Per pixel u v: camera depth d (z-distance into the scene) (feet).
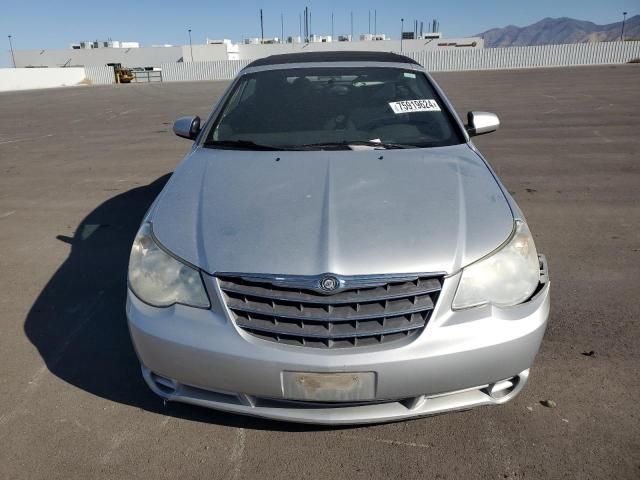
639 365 8.77
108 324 10.66
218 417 7.90
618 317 10.30
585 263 12.89
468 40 206.80
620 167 22.52
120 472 6.97
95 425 7.82
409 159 9.20
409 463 6.97
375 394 6.50
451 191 8.04
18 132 40.78
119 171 24.90
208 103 61.05
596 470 6.77
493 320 6.70
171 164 26.09
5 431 7.74
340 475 6.82
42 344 10.00
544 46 141.49
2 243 15.47
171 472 6.95
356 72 11.90
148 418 7.94
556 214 16.66
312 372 6.39
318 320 6.48
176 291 7.00
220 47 211.82
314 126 10.53
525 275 7.13
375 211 7.47
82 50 226.38
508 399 7.17
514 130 32.73
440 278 6.68
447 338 6.51
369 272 6.56
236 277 6.73
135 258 7.56
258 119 10.85
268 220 7.39
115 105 63.36
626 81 68.39
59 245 15.16
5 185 22.89
